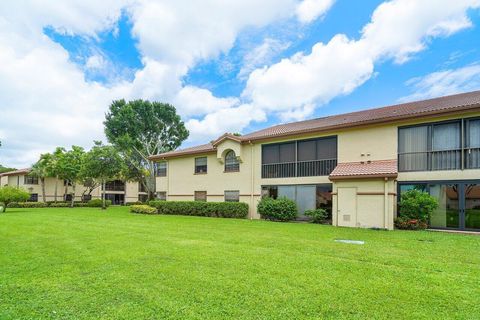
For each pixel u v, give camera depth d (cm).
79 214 2169
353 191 1411
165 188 2580
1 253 750
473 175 1263
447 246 866
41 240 942
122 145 3488
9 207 3422
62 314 396
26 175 4306
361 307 417
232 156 2123
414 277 551
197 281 524
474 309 412
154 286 499
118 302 434
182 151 2433
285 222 1623
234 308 413
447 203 1324
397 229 1302
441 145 1348
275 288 489
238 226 1373
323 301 437
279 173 1864
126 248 808
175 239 965
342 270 594
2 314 396
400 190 1437
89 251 769
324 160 1686
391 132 1462
